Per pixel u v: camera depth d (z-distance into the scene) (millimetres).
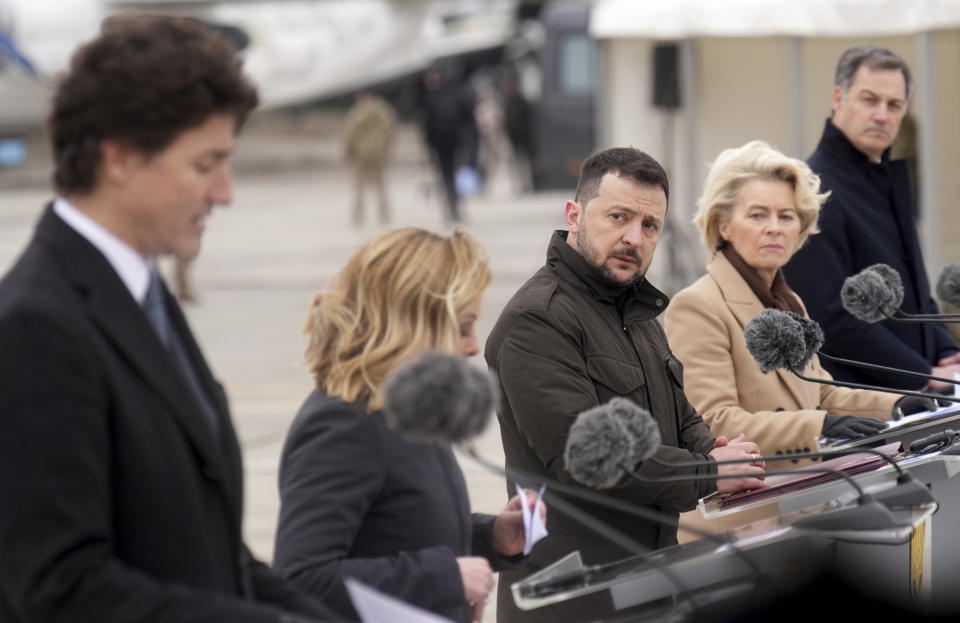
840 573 6379
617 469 5785
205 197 4879
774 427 8367
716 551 5949
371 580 5750
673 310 9125
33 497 4312
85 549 4363
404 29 76938
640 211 7723
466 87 56625
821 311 10516
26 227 48406
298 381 22391
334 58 75938
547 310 7605
